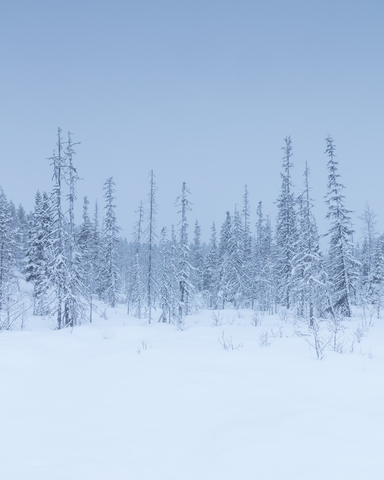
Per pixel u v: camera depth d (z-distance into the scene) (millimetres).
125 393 7395
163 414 6094
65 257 24062
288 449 4172
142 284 42469
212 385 7660
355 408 6227
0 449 4930
